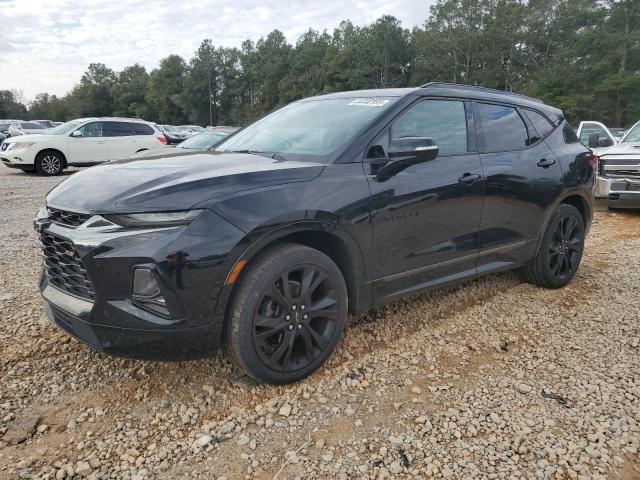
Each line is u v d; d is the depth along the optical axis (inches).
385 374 121.0
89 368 122.2
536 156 167.9
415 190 129.3
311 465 90.4
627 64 2213.3
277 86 3772.1
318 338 116.2
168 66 4308.6
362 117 132.2
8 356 127.1
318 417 104.1
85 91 4569.4
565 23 2536.9
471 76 2760.8
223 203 100.5
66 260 104.0
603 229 287.6
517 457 92.2
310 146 128.9
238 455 93.0
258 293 104.0
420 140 117.6
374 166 123.2
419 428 100.7
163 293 95.3
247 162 120.1
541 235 171.9
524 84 2603.3
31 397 110.1
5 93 4918.8
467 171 143.0
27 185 495.5
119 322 96.7
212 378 117.7
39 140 581.0
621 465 90.3
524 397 111.5
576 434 98.6
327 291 116.7
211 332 100.5
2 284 182.4
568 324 150.7
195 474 88.2
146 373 120.0
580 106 2175.2
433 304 164.2
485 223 150.7
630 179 313.9
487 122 156.9
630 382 117.5
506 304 166.2
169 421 102.7
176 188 100.4
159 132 658.2
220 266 98.1
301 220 107.9
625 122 2225.6
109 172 115.6
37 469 88.7
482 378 119.7
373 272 125.0
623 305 165.0
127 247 95.3
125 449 94.3
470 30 2736.2
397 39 3122.5
